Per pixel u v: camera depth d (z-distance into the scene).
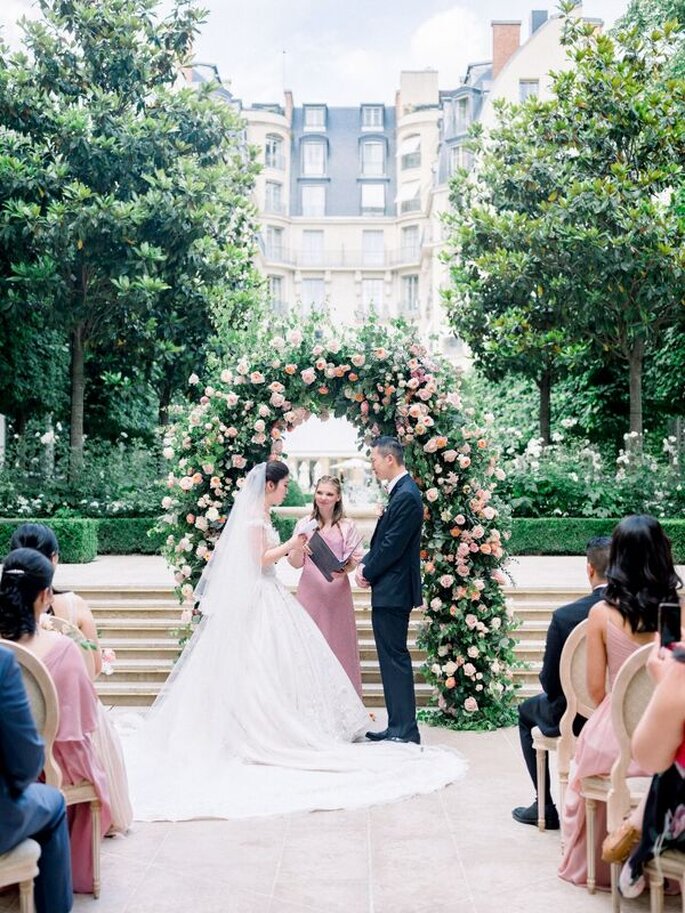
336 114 48.72
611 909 3.13
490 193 14.64
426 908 3.15
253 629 5.12
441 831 3.92
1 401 14.08
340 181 47.53
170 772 4.64
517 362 14.18
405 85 47.59
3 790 2.56
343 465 17.47
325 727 5.10
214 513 5.82
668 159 13.05
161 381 14.76
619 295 12.38
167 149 13.45
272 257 45.75
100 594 7.51
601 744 3.24
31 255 12.81
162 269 13.09
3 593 3.22
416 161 46.28
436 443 5.70
